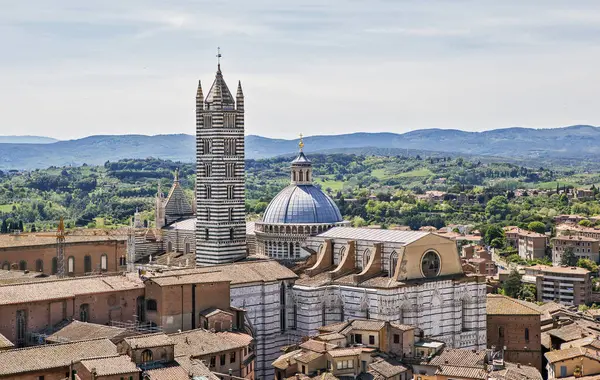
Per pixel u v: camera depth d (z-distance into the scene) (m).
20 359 156.25
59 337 177.12
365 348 192.50
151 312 197.38
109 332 175.38
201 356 173.75
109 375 150.88
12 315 181.12
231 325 199.25
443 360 193.62
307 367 185.75
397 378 188.50
